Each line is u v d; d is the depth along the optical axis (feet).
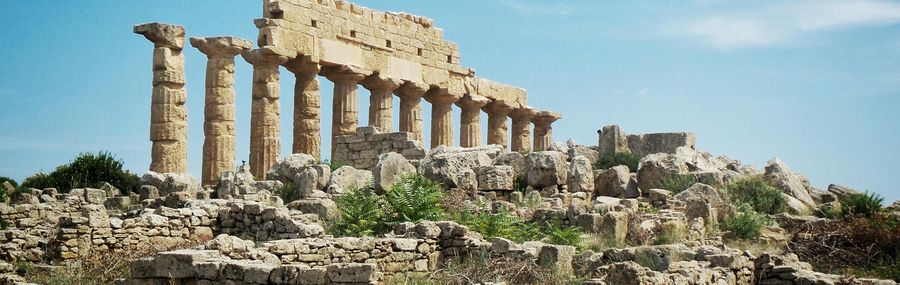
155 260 75.82
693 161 137.90
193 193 135.44
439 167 129.08
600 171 138.31
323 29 180.55
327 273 72.43
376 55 191.52
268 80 170.91
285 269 72.84
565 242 99.25
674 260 86.74
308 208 112.06
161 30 157.07
